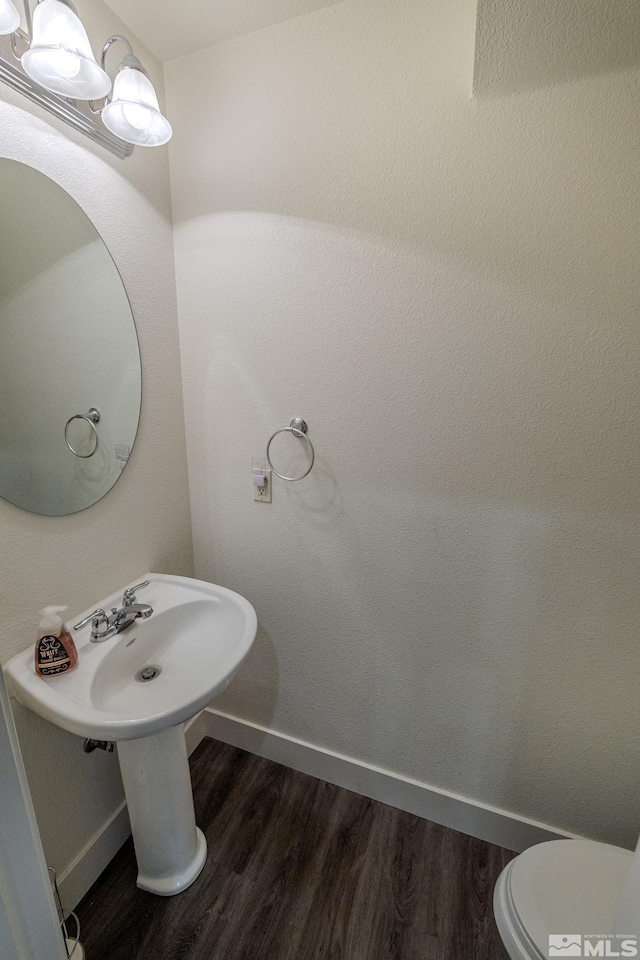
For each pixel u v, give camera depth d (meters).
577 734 1.21
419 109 0.99
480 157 0.97
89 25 0.99
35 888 0.58
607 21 0.72
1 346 0.89
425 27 0.95
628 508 1.03
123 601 1.20
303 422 1.29
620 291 0.94
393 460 1.22
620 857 1.00
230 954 1.10
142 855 1.20
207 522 1.53
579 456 1.04
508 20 0.74
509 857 1.33
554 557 1.12
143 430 1.30
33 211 0.92
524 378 1.04
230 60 1.13
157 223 1.26
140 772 1.12
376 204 1.08
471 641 1.26
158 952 1.10
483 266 1.02
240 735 1.67
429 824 1.43
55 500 1.04
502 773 1.32
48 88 0.84
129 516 1.28
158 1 1.01
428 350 1.11
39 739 1.05
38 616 1.03
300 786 1.55
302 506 1.36
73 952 1.06
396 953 1.10
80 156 1.01
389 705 1.42
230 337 1.32
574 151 0.90
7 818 0.53
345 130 1.06
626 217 0.90
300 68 1.07
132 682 1.11
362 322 1.16
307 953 1.10
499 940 1.13
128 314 1.20
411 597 1.30
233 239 1.24
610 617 1.10
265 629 1.53
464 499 1.17
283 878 1.26
